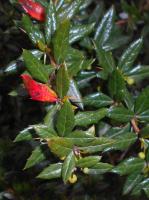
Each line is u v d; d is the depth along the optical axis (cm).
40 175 69
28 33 71
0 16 96
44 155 72
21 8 78
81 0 75
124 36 94
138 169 75
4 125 111
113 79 74
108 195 103
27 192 99
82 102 74
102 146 67
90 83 90
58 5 75
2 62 97
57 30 68
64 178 67
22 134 70
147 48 108
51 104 71
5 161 99
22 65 75
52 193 100
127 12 102
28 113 109
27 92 71
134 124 74
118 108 74
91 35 90
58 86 67
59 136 67
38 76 68
